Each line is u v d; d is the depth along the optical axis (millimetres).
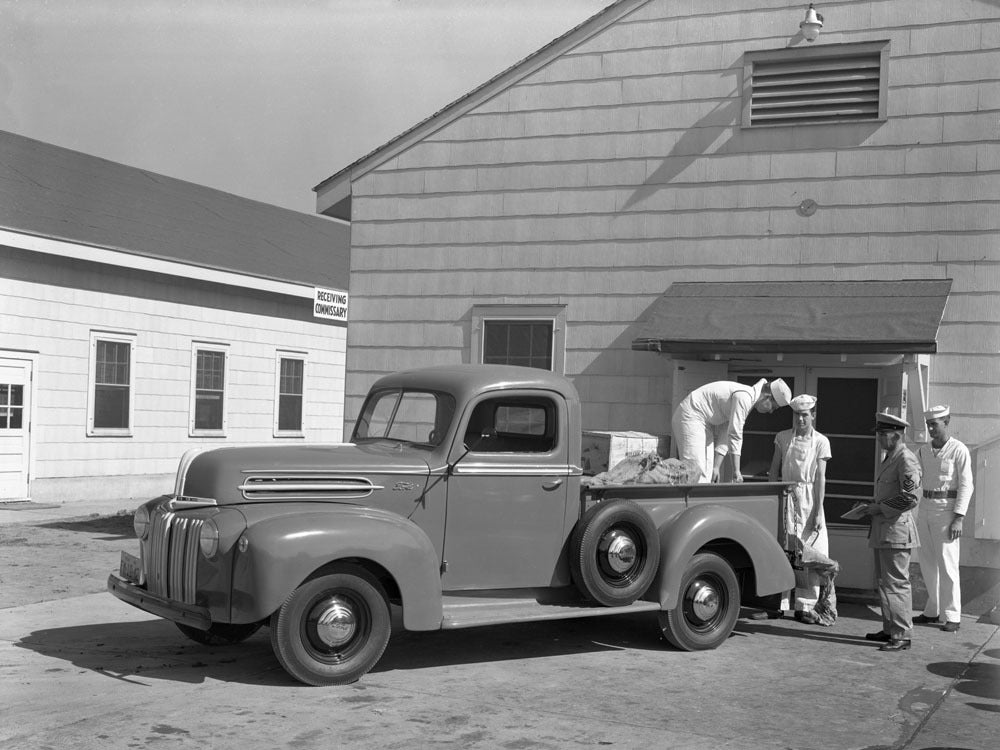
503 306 11031
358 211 11602
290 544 6105
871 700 6375
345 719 5625
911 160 9695
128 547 11883
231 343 19641
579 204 10797
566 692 6379
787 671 7094
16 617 8148
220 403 19453
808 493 8727
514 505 7125
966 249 9492
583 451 8461
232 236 21297
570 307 10789
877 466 9539
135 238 17984
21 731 5258
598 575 7172
